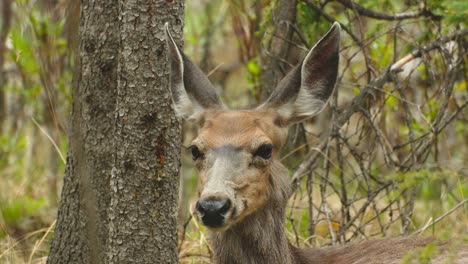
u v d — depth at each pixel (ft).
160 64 33.14
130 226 33.37
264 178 32.32
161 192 33.45
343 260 36.11
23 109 61.46
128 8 32.83
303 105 33.71
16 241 45.98
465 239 33.22
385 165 46.65
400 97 45.32
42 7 53.83
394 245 36.22
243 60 52.49
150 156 33.22
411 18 45.52
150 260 33.47
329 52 33.76
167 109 33.37
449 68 44.16
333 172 49.88
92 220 33.27
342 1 44.68
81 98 36.78
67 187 37.83
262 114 33.53
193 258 42.60
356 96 43.88
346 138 43.86
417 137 48.16
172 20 33.45
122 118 33.22
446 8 44.39
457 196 48.39
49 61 52.08
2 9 57.72
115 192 33.53
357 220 47.85
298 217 47.50
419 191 51.78
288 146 45.73
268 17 46.60
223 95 63.87
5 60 63.05
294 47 46.37
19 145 60.29
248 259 33.60
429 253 30.83
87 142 36.68
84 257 37.35
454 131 54.29
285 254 33.86
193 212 42.73
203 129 32.78
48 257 38.58
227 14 62.85
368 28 49.73
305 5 45.68
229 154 31.71
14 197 53.67
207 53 64.23
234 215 31.12
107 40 36.24
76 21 35.40
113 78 36.32
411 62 49.11
